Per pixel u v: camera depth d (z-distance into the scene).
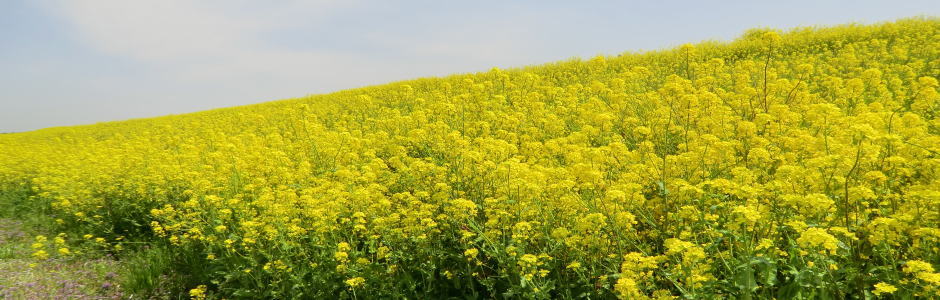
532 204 4.45
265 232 5.08
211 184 7.07
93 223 7.29
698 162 5.04
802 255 3.14
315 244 4.64
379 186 5.45
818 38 17.95
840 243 2.91
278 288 4.56
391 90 19.52
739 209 3.05
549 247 4.02
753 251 3.13
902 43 14.77
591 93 11.59
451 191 5.49
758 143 5.55
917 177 4.41
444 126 8.12
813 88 9.93
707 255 3.37
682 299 3.02
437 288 4.17
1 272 5.81
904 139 4.94
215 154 8.44
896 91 8.53
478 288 4.07
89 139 21.61
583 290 3.55
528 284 3.48
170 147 14.05
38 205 9.23
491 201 4.52
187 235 5.72
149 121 28.12
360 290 4.18
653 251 3.94
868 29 17.95
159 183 7.85
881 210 3.66
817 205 3.10
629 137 7.47
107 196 8.17
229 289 4.98
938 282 2.38
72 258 6.32
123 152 12.05
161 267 5.72
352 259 4.45
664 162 4.76
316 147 8.60
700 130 6.72
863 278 2.93
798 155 5.07
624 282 2.88
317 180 6.66
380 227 4.48
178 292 5.36
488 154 6.74
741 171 4.15
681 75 13.38
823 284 2.87
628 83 11.93
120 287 5.50
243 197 6.80
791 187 3.86
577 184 4.76
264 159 8.21
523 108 10.03
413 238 4.21
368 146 8.68
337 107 17.61
